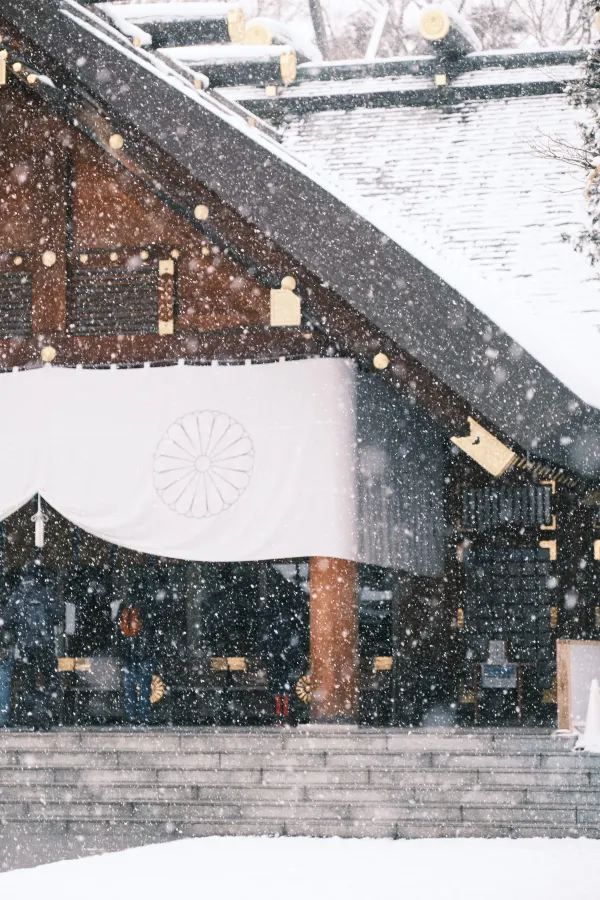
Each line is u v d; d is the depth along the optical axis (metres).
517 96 22.86
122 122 16.08
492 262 19.52
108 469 16.95
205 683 19.62
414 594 19.25
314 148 22.88
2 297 17.66
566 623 18.58
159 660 19.77
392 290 15.45
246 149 15.70
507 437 15.49
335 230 15.55
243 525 16.45
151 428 16.91
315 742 14.03
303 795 13.77
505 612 19.17
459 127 22.56
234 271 16.97
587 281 18.83
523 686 19.00
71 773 14.52
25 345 17.44
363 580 19.91
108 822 14.16
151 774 14.30
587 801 13.10
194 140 15.76
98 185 17.45
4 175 17.61
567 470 16.28
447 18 22.36
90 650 19.83
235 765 14.13
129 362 17.16
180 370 16.91
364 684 19.22
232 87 24.50
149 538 16.75
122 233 17.31
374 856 11.98
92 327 17.33
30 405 17.28
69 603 19.94
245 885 10.35
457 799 13.38
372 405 16.92
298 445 16.41
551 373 15.15
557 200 20.48
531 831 13.07
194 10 19.88
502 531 19.27
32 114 17.28
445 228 20.34
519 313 16.88
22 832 14.38
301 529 16.23
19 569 19.80
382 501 17.03
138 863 11.77
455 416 16.09
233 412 16.69
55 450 17.14
